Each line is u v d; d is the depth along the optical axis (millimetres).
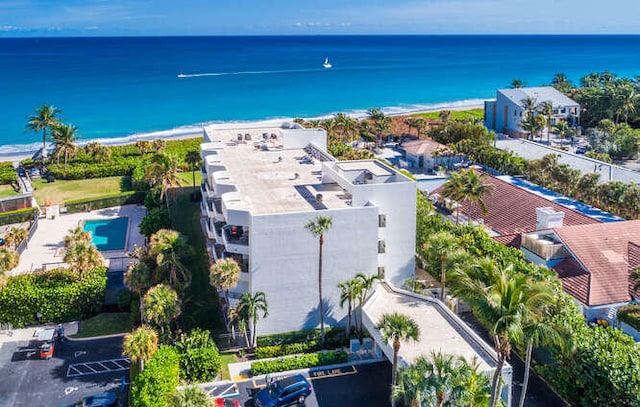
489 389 36844
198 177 115062
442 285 57531
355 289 52281
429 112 194375
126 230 89062
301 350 53625
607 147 127125
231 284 51906
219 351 53750
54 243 82688
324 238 54031
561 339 34031
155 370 44562
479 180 71938
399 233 58906
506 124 156625
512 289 33812
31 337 57156
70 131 116812
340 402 45500
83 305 60250
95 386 48969
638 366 40062
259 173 71375
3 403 46406
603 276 57281
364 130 151750
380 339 48250
